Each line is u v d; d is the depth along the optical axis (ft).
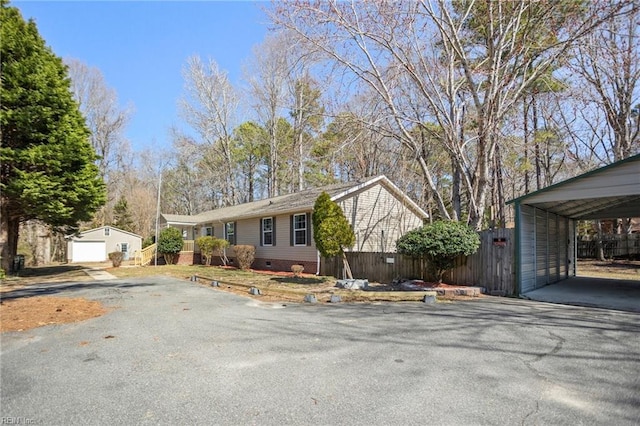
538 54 36.22
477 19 39.06
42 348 15.39
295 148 79.66
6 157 45.29
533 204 32.09
